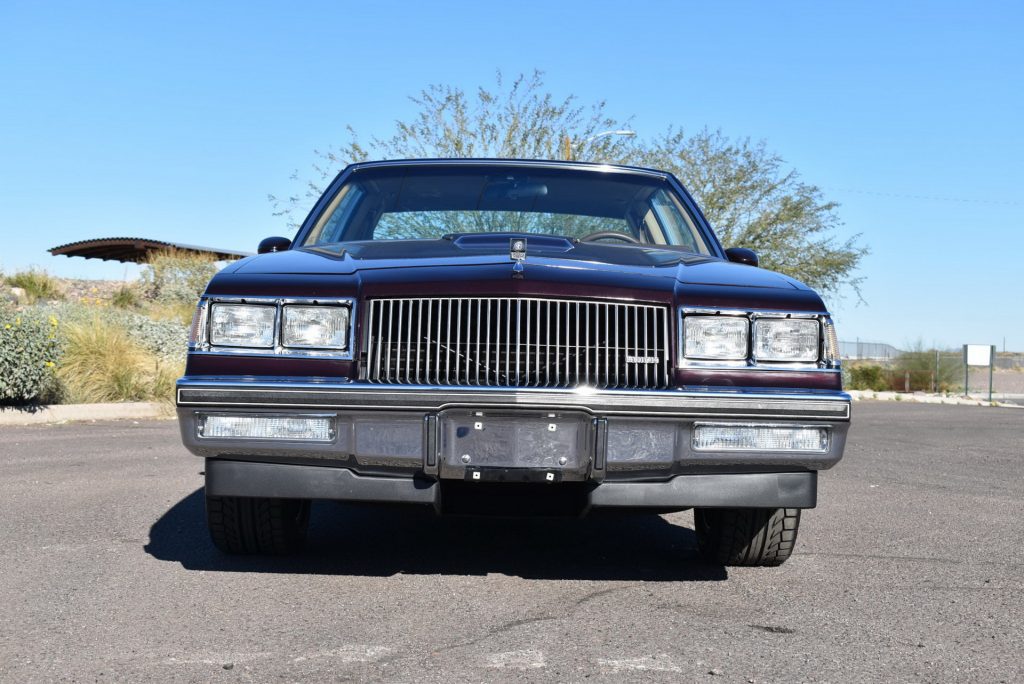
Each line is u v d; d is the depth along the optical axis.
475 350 3.91
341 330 3.96
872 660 3.24
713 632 3.52
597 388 3.88
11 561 4.46
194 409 3.92
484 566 4.55
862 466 9.41
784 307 4.05
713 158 28.42
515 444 3.85
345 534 5.25
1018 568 4.74
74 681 2.91
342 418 3.88
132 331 15.86
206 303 4.01
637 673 3.05
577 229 5.28
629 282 4.00
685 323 3.99
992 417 19.41
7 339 11.76
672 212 5.52
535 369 3.90
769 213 28.38
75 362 13.62
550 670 3.06
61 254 27.48
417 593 4.01
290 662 3.10
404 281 3.96
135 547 4.80
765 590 4.19
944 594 4.18
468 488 4.13
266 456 3.98
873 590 4.23
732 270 4.36
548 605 3.86
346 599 3.89
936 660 3.25
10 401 12.34
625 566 4.62
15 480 6.95
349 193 5.53
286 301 3.98
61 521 5.44
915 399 31.77
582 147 25.66
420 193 5.47
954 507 6.74
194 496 6.33
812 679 3.03
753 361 4.01
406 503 3.99
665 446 3.92
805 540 5.40
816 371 4.03
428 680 2.95
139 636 3.36
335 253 4.43
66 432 10.56
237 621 3.56
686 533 5.53
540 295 3.90
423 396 3.84
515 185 5.53
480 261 4.04
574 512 4.13
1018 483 8.27
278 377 3.95
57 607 3.71
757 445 3.96
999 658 3.29
